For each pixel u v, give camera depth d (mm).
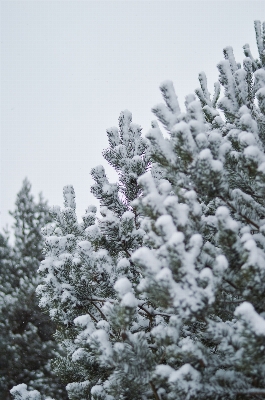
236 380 1790
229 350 1702
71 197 4832
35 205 15078
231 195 2170
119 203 3805
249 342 1479
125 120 4383
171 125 2395
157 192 1951
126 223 3123
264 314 1870
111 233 3135
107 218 3139
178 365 2312
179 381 1648
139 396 2170
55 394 10078
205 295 1664
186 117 2395
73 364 3416
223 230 1789
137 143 4309
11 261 13891
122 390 2010
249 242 1692
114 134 4309
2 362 10961
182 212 1900
